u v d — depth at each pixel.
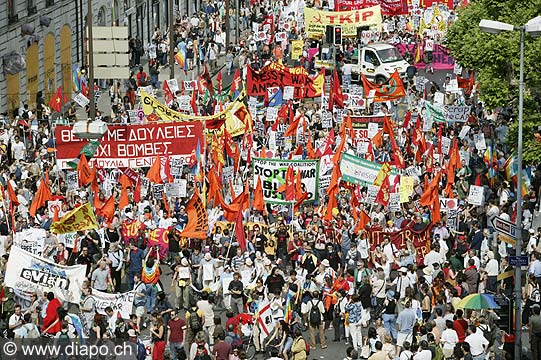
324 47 119.75
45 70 110.88
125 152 72.50
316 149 80.12
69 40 117.31
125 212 65.62
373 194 68.44
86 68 105.69
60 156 73.00
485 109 90.19
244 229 64.56
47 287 55.66
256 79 95.94
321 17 124.38
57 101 92.75
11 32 101.88
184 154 72.62
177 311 57.16
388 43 121.38
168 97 96.19
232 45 131.25
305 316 57.47
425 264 61.69
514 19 79.12
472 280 59.75
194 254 63.09
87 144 70.75
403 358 50.53
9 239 61.59
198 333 51.53
